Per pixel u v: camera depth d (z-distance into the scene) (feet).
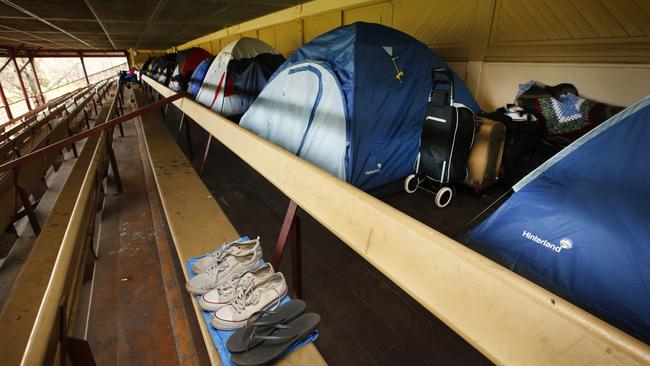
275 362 2.96
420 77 8.43
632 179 3.92
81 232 3.89
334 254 6.24
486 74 10.56
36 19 15.39
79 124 20.48
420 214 7.57
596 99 8.20
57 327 2.45
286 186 4.66
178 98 11.02
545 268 4.66
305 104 8.59
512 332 2.03
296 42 20.07
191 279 3.90
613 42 7.64
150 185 10.87
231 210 8.17
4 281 6.87
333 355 4.15
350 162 7.47
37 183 9.54
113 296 5.72
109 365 4.41
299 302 3.55
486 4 10.06
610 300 4.03
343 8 15.49
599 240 4.16
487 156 7.91
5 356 3.19
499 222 5.33
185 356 4.52
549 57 8.87
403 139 8.39
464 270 2.36
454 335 4.42
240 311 3.34
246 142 6.21
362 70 7.49
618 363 1.59
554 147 8.04
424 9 11.94
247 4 11.51
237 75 14.46
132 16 14.80
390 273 2.89
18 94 65.16
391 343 4.32
